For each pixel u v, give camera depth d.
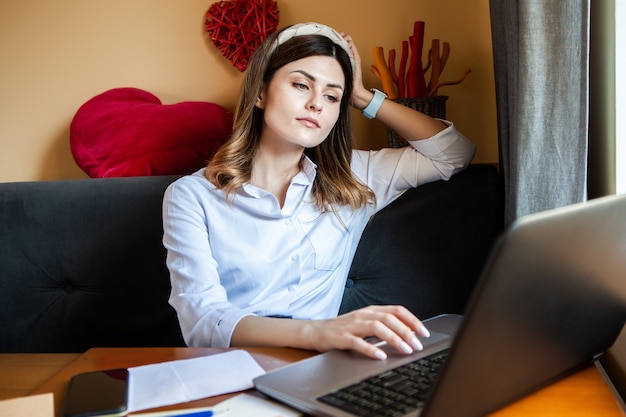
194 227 1.49
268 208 1.56
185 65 2.18
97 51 2.19
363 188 1.70
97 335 1.82
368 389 0.84
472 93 2.10
